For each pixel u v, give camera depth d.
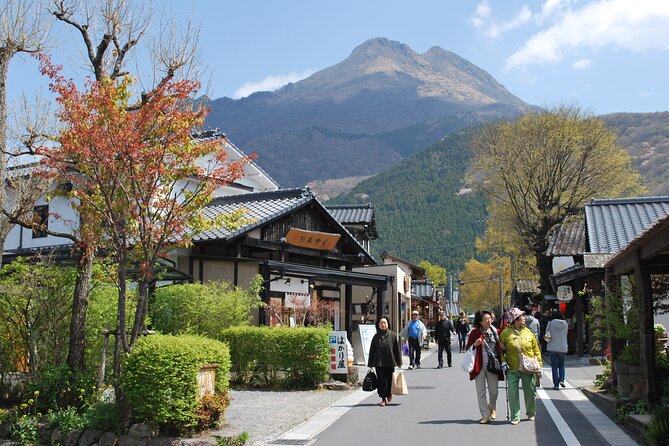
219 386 11.02
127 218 10.94
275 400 14.45
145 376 9.95
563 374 15.83
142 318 11.85
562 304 32.06
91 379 11.73
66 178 11.25
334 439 10.09
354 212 40.53
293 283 23.47
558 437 9.83
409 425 11.09
